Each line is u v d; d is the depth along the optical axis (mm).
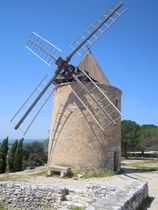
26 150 54156
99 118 21609
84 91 21656
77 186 16422
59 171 20594
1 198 14164
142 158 46844
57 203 12969
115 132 22484
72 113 21766
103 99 21906
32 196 13555
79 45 22219
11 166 34844
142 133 49906
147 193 13023
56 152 22078
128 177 20109
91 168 20859
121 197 9289
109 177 20094
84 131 21250
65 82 22625
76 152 21109
